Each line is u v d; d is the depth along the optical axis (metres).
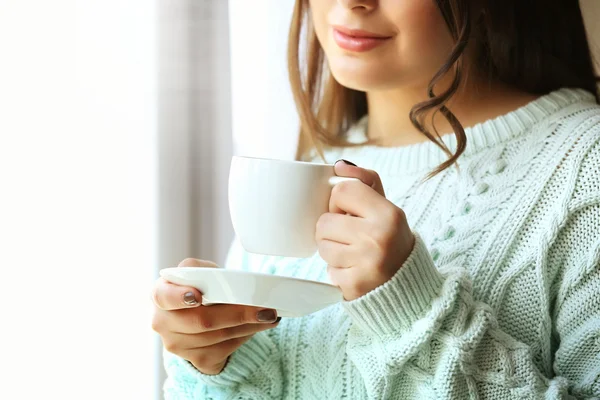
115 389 1.35
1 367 1.26
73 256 1.31
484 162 0.98
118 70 1.32
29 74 1.25
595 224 0.90
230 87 1.43
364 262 0.81
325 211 0.82
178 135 1.40
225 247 1.46
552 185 0.92
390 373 0.85
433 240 0.96
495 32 1.01
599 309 0.89
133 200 1.36
